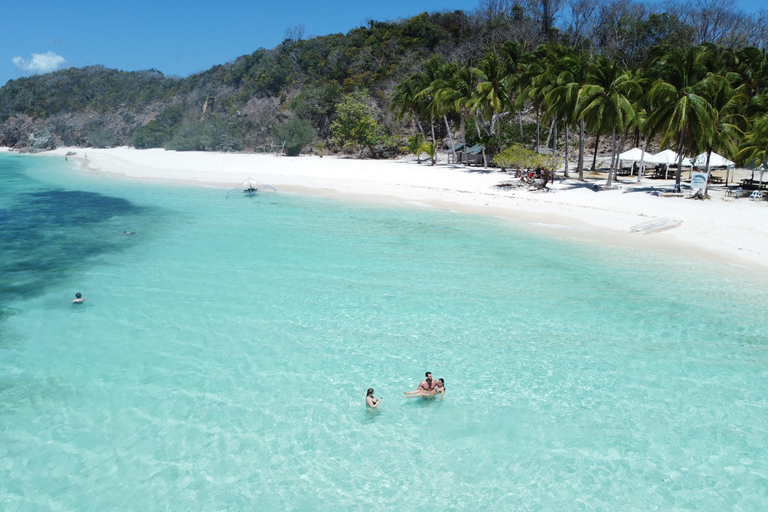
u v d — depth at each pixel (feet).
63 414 36.96
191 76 460.96
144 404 38.19
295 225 96.58
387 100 246.06
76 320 52.70
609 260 71.72
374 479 30.94
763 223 87.71
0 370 42.73
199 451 33.32
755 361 43.57
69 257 75.61
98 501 29.14
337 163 205.87
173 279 65.21
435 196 128.36
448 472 31.48
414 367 43.42
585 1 225.76
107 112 465.88
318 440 34.50
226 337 48.91
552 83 139.54
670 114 107.55
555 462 32.19
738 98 119.85
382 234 88.43
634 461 32.17
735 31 201.26
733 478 30.66
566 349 46.06
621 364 43.39
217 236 87.92
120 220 103.30
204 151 341.41
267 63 352.69
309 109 274.77
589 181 138.92
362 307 55.57
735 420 35.88
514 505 28.78
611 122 125.18
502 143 178.50
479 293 59.47
